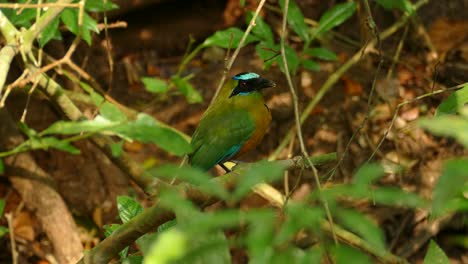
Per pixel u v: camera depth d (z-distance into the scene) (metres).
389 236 11.43
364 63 12.49
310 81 12.46
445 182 2.61
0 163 5.61
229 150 9.32
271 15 13.11
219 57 13.02
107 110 4.46
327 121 12.15
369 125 12.09
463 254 11.55
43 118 11.40
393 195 2.75
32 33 6.25
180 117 12.10
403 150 11.92
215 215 2.76
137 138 3.77
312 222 2.67
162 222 5.02
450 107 5.48
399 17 13.04
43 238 11.74
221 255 3.27
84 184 11.95
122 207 5.85
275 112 12.12
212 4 13.34
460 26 13.16
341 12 8.53
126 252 5.91
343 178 11.61
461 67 12.55
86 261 5.26
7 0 7.38
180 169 2.99
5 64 5.94
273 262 2.64
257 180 2.81
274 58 8.23
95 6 6.91
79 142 11.86
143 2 12.58
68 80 11.14
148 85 4.83
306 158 4.58
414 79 12.59
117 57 12.85
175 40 13.21
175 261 3.09
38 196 11.07
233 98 9.49
